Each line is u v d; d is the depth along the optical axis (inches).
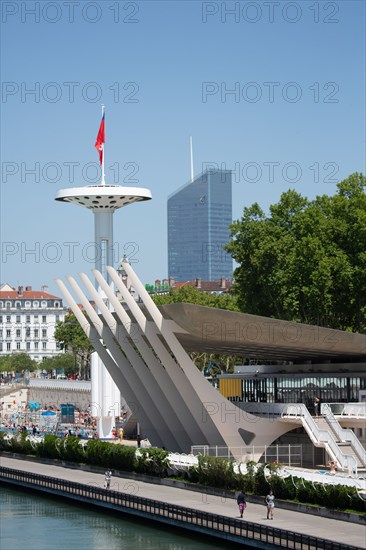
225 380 4960.6
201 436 4042.8
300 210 5536.4
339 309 5182.1
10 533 3181.6
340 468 3602.4
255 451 3868.1
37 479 4020.7
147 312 4052.7
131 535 3110.2
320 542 2487.7
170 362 3912.4
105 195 5506.9
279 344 3796.8
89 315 4411.9
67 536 3120.1
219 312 3528.5
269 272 5344.5
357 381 4128.9
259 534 2743.6
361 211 5103.3
